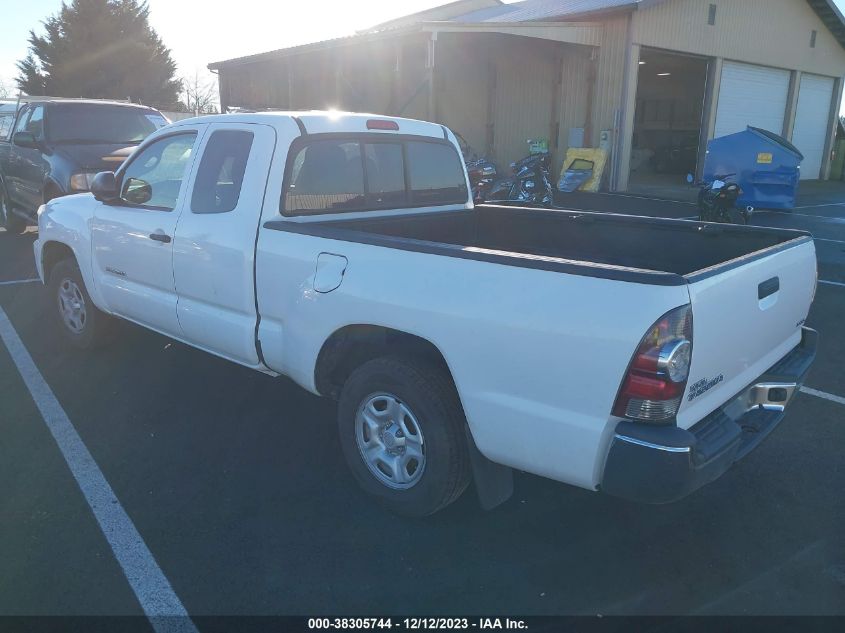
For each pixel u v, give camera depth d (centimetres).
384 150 468
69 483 390
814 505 381
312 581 314
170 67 4625
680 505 379
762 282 325
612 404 272
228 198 418
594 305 273
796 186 1598
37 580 310
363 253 348
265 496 382
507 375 298
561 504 380
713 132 2150
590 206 1623
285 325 387
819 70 2461
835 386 551
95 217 525
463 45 2056
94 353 593
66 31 4350
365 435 369
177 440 444
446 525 358
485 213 535
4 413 479
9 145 1140
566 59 1952
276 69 2702
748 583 317
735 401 338
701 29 1977
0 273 897
